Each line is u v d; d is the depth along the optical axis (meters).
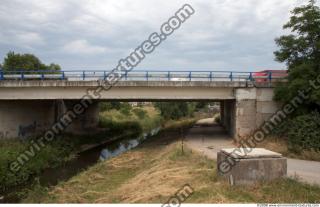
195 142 24.53
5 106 25.27
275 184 10.19
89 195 13.23
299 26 20.47
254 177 10.46
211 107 91.44
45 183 17.30
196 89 24.98
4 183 16.73
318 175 12.53
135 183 13.52
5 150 20.69
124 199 11.43
